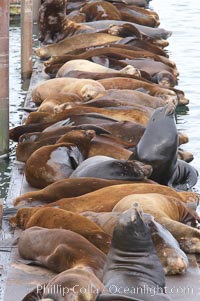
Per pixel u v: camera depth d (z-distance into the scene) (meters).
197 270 17.20
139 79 35.25
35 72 40.38
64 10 45.97
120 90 31.61
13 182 24.09
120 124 26.55
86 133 24.17
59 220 18.09
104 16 50.12
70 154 23.55
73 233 17.05
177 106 35.59
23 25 40.09
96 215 18.66
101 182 21.06
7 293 16.17
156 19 52.03
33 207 20.02
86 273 13.65
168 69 38.72
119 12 51.03
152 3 65.38
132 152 24.33
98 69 36.72
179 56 46.31
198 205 22.75
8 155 29.00
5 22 28.19
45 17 46.06
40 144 25.77
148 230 15.31
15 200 21.19
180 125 33.12
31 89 36.56
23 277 16.81
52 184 21.30
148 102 31.39
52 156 23.36
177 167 24.47
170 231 18.23
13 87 39.12
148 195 19.27
